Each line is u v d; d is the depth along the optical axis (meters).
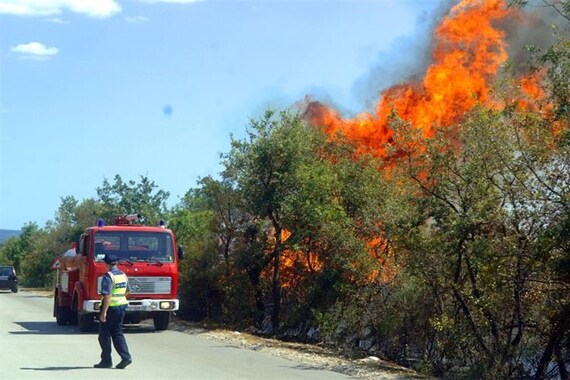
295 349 17.58
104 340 13.37
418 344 17.11
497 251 13.94
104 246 19.72
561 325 13.49
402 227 16.12
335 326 19.17
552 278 13.67
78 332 19.81
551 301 13.76
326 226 19.95
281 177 22.14
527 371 14.29
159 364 13.98
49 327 21.33
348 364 15.07
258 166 22.33
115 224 21.69
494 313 14.41
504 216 13.99
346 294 19.72
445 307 15.94
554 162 13.69
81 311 19.66
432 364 15.65
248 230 23.91
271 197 22.09
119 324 13.37
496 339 14.34
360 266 19.38
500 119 14.42
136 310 19.41
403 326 17.45
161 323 20.94
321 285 20.41
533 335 14.29
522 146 14.17
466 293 14.73
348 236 19.67
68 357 14.66
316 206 20.53
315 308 20.56
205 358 15.08
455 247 14.84
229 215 24.50
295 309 21.09
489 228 14.33
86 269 19.61
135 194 40.09
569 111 13.48
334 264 20.19
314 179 21.08
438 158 15.27
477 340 14.88
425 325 16.75
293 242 21.12
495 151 14.34
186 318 26.00
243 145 22.95
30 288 57.22
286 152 22.09
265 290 23.11
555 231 12.97
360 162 21.75
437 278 15.72
